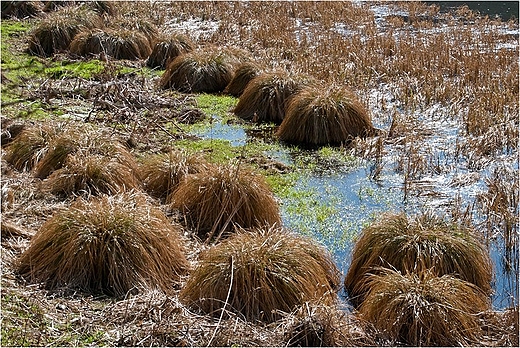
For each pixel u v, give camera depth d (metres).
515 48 16.45
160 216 7.35
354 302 6.66
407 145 10.77
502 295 6.81
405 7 22.42
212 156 10.29
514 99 12.34
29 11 20.58
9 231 7.39
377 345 5.74
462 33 17.94
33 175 9.16
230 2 23.19
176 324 5.79
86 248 6.52
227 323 5.86
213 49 14.60
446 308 5.83
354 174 9.88
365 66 14.53
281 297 6.13
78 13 17.64
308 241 6.98
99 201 7.27
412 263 6.54
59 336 5.61
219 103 12.95
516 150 10.62
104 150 9.22
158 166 9.03
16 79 13.74
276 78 12.34
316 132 10.95
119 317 5.92
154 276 6.57
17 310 5.89
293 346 5.63
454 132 11.37
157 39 16.09
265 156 10.46
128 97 12.40
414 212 8.57
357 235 7.98
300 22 20.08
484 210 8.44
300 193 9.17
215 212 7.91
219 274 6.21
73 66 14.88
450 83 13.38
